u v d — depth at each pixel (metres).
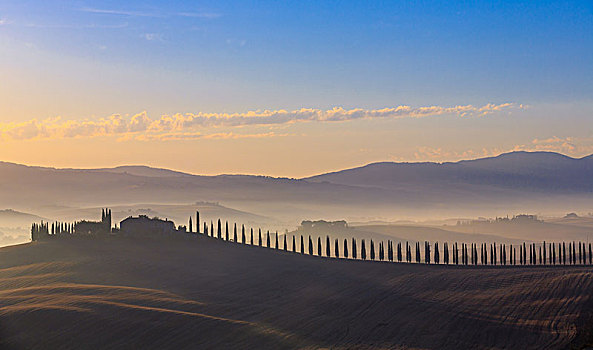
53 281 139.50
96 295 117.56
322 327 104.94
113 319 98.31
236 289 137.25
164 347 89.00
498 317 113.50
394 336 100.62
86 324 95.69
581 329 101.50
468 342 97.62
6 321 96.69
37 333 92.44
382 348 93.38
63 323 95.75
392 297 131.25
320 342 95.81
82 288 124.75
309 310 117.75
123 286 135.25
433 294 134.50
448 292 136.25
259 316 109.88
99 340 90.44
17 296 115.69
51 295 116.44
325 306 121.94
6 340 90.31
